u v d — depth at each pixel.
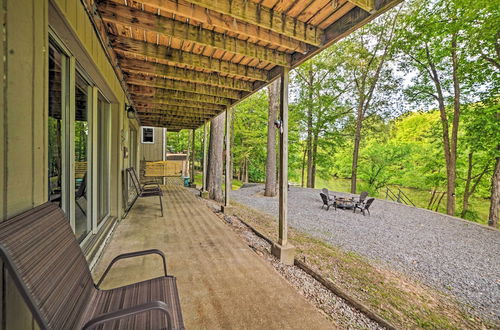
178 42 2.85
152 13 2.29
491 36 7.23
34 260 0.79
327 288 2.69
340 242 5.05
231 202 9.02
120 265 2.25
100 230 2.69
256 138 16.08
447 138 9.84
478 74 8.18
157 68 3.49
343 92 13.53
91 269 1.99
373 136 13.20
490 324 2.61
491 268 4.14
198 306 1.69
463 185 10.80
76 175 2.03
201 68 3.47
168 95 4.73
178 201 6.02
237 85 4.06
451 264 4.26
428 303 2.89
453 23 7.83
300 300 1.80
